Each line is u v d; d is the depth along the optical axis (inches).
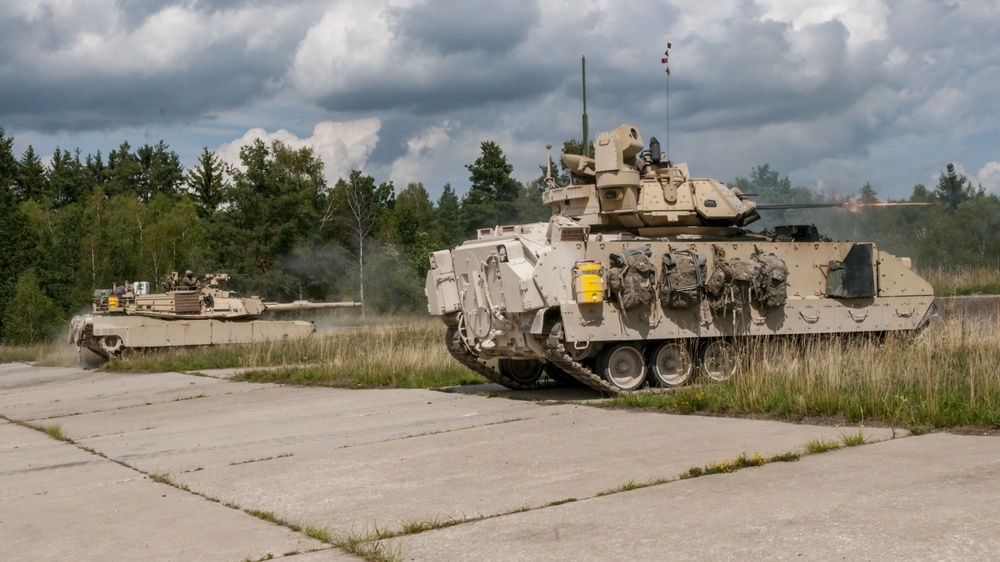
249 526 272.2
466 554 225.0
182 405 621.9
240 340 1085.8
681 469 301.0
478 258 561.9
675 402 442.9
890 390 387.2
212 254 2069.4
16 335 1731.1
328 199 2527.1
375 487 314.0
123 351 1051.3
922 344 515.8
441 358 719.1
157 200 2667.3
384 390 626.8
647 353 555.8
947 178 1648.6
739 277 544.7
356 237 2301.9
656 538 223.1
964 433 328.8
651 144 622.2
